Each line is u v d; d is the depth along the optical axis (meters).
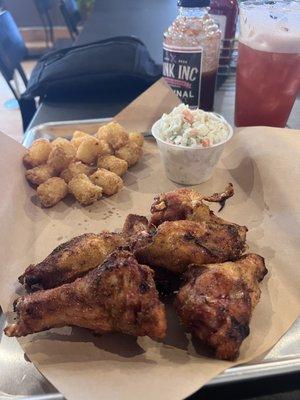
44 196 0.92
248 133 1.06
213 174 1.04
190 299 0.59
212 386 0.54
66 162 1.01
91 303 0.57
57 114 1.30
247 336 0.59
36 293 0.61
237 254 0.70
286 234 0.81
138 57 1.39
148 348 0.60
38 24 4.55
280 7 1.04
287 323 0.63
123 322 0.57
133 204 0.96
